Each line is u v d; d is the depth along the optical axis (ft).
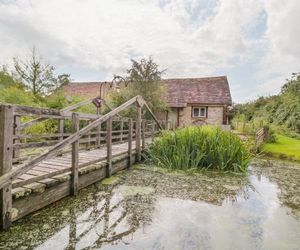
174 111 61.87
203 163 21.39
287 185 17.70
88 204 12.21
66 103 39.60
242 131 48.29
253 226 10.58
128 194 14.11
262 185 17.44
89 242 8.82
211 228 10.25
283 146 35.81
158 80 48.73
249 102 86.84
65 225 9.93
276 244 9.09
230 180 18.07
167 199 13.61
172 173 19.40
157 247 8.63
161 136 25.02
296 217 11.68
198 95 62.49
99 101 27.14
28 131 27.40
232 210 12.35
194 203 13.16
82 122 31.48
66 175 12.44
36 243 8.52
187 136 21.85
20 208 9.74
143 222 10.62
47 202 11.23
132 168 20.68
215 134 21.70
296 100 59.36
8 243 8.43
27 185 10.44
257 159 29.35
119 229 9.91
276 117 64.18
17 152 14.40
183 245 8.82
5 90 37.27
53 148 10.73
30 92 49.75
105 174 17.03
